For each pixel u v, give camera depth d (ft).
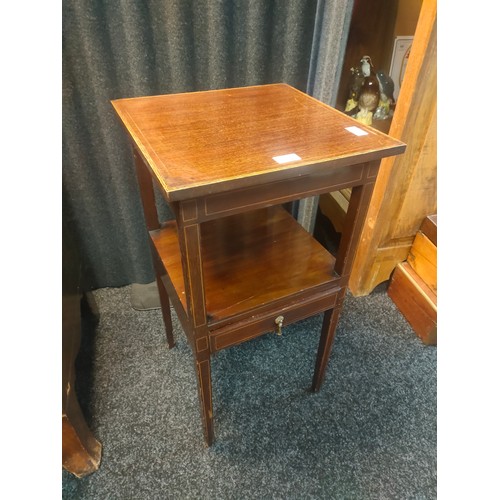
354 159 1.75
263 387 3.31
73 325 2.96
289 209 4.12
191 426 3.00
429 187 3.50
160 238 2.74
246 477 2.70
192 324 2.02
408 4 3.54
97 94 2.96
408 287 3.88
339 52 3.08
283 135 1.91
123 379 3.35
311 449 2.87
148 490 2.63
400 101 3.02
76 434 2.49
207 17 2.83
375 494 2.62
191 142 1.81
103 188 3.52
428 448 2.89
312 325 3.90
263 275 2.39
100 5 2.65
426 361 3.55
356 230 2.18
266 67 3.27
